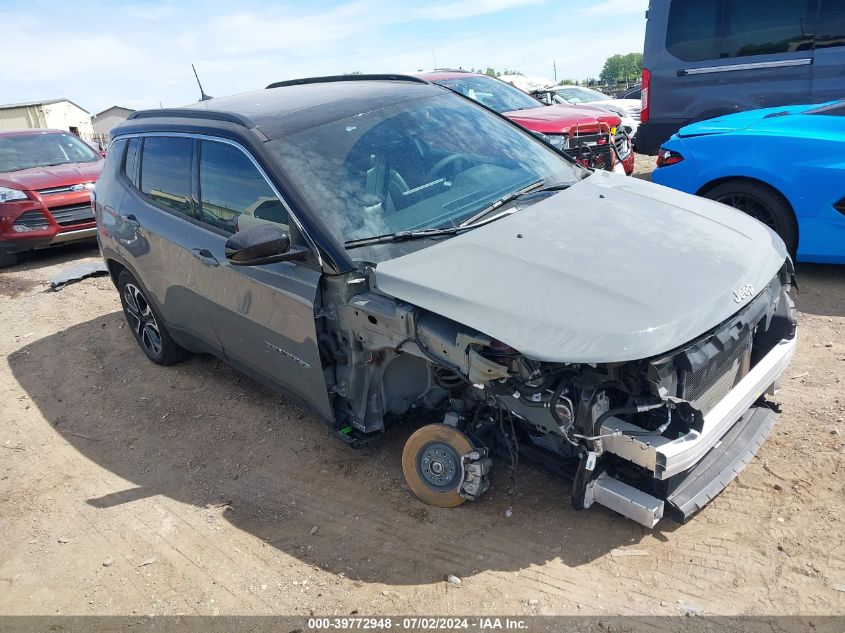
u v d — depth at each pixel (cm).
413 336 272
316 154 336
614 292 253
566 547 278
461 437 293
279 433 399
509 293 258
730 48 762
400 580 274
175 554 308
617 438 246
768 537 271
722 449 290
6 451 419
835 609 235
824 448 320
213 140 372
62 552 320
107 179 494
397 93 395
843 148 482
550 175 373
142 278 452
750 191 534
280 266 320
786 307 311
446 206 328
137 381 493
